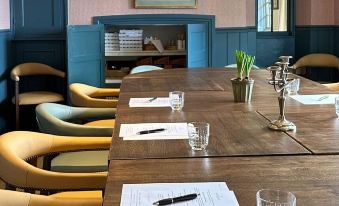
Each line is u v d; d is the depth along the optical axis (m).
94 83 6.38
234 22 6.96
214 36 6.87
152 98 3.25
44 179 2.10
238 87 3.04
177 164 1.83
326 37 7.30
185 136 2.24
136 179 1.67
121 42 6.76
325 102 3.01
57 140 2.63
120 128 2.41
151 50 6.82
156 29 7.05
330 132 2.27
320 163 1.82
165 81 4.14
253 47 7.26
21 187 2.13
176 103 2.85
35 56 6.45
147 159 1.90
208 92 3.50
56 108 3.47
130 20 6.64
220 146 2.06
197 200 1.48
